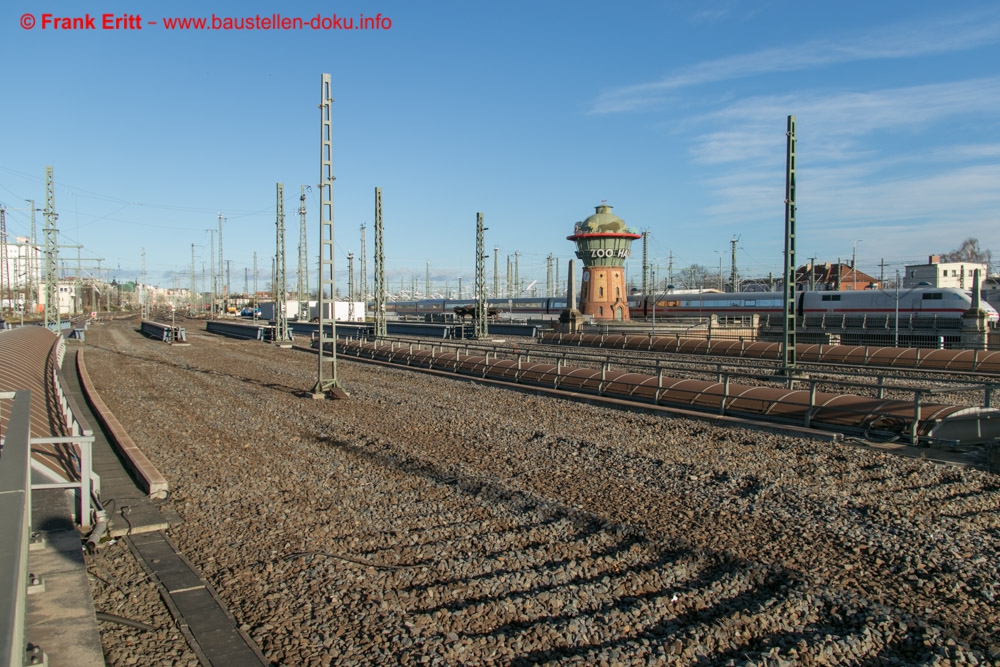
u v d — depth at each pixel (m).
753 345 39.47
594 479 13.39
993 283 74.19
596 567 8.99
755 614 7.61
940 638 7.16
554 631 7.17
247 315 129.50
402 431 18.44
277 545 9.84
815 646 6.93
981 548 9.70
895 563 9.19
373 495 12.37
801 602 7.95
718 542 9.92
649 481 13.23
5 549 3.31
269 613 7.64
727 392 20.22
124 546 9.75
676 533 10.25
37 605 6.49
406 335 68.81
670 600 7.97
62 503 9.51
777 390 19.86
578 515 11.08
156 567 8.93
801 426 18.00
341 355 46.31
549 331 56.34
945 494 12.27
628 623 7.44
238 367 38.06
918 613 7.79
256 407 23.02
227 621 7.41
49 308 57.94
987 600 8.09
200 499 12.14
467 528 10.54
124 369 36.66
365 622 7.42
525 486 12.89
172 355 46.81
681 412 20.47
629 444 16.59
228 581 8.49
